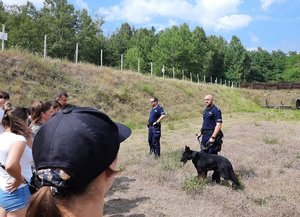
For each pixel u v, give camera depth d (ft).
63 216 4.10
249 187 26.81
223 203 22.85
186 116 87.25
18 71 63.00
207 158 26.71
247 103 131.23
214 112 27.78
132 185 26.73
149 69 290.56
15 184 12.34
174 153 37.81
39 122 15.75
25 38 183.73
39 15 211.61
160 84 97.25
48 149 4.21
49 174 4.15
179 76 262.88
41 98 59.98
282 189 26.61
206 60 334.65
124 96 77.41
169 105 89.30
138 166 31.73
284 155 39.04
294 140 50.24
